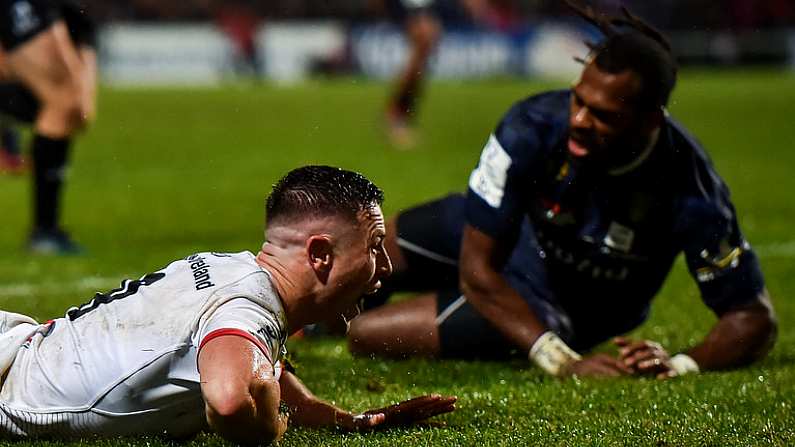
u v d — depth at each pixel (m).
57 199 25.72
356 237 10.09
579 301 16.22
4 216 32.25
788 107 72.94
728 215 14.86
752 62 109.88
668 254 15.52
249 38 102.38
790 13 109.25
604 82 13.58
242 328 9.48
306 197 10.05
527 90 85.00
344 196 10.06
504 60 101.19
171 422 10.40
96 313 10.42
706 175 14.84
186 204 35.09
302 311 10.22
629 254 15.38
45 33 25.36
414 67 52.41
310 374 14.94
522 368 15.52
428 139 55.12
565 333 15.91
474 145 52.81
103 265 24.14
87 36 26.25
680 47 108.88
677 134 14.62
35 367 10.45
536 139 14.65
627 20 14.22
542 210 15.24
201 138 55.47
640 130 13.90
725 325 15.12
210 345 9.39
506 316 15.02
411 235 17.61
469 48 100.69
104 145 52.41
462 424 11.77
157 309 10.07
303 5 108.62
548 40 101.00
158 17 106.38
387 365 15.70
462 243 15.29
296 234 10.07
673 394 13.42
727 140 57.22
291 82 100.06
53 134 25.47
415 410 11.45
